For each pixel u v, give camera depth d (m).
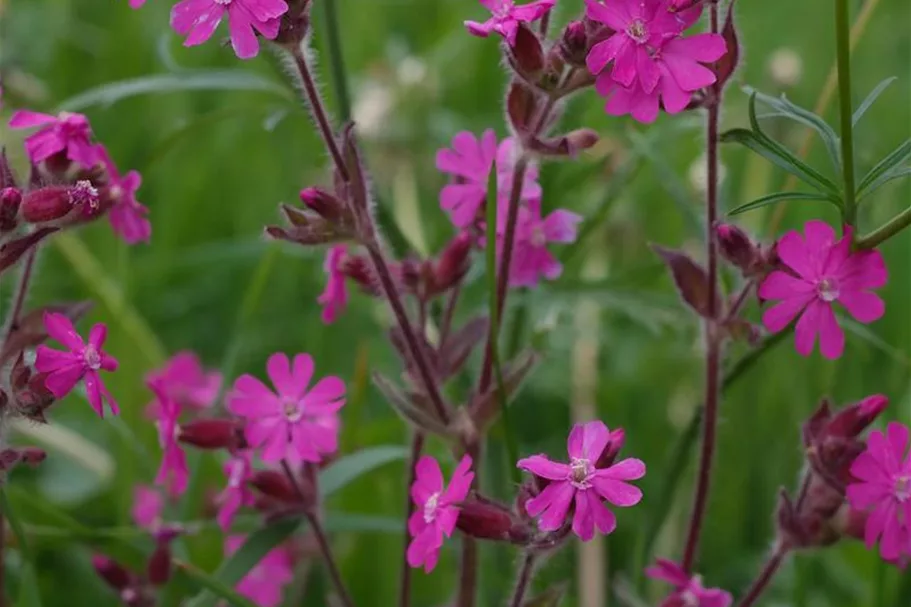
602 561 0.70
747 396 0.76
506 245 0.63
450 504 0.59
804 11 1.07
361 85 0.89
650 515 0.70
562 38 0.60
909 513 0.60
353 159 0.62
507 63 0.61
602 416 0.78
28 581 0.63
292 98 0.69
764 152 0.61
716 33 0.60
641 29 0.59
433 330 0.73
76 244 0.76
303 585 0.72
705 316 0.63
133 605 0.67
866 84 0.98
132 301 0.80
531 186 0.64
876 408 0.62
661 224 0.82
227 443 0.64
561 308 0.71
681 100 0.59
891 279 0.78
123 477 0.74
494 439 0.69
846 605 0.73
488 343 0.64
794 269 0.60
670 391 0.79
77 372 0.60
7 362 0.63
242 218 0.88
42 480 0.77
